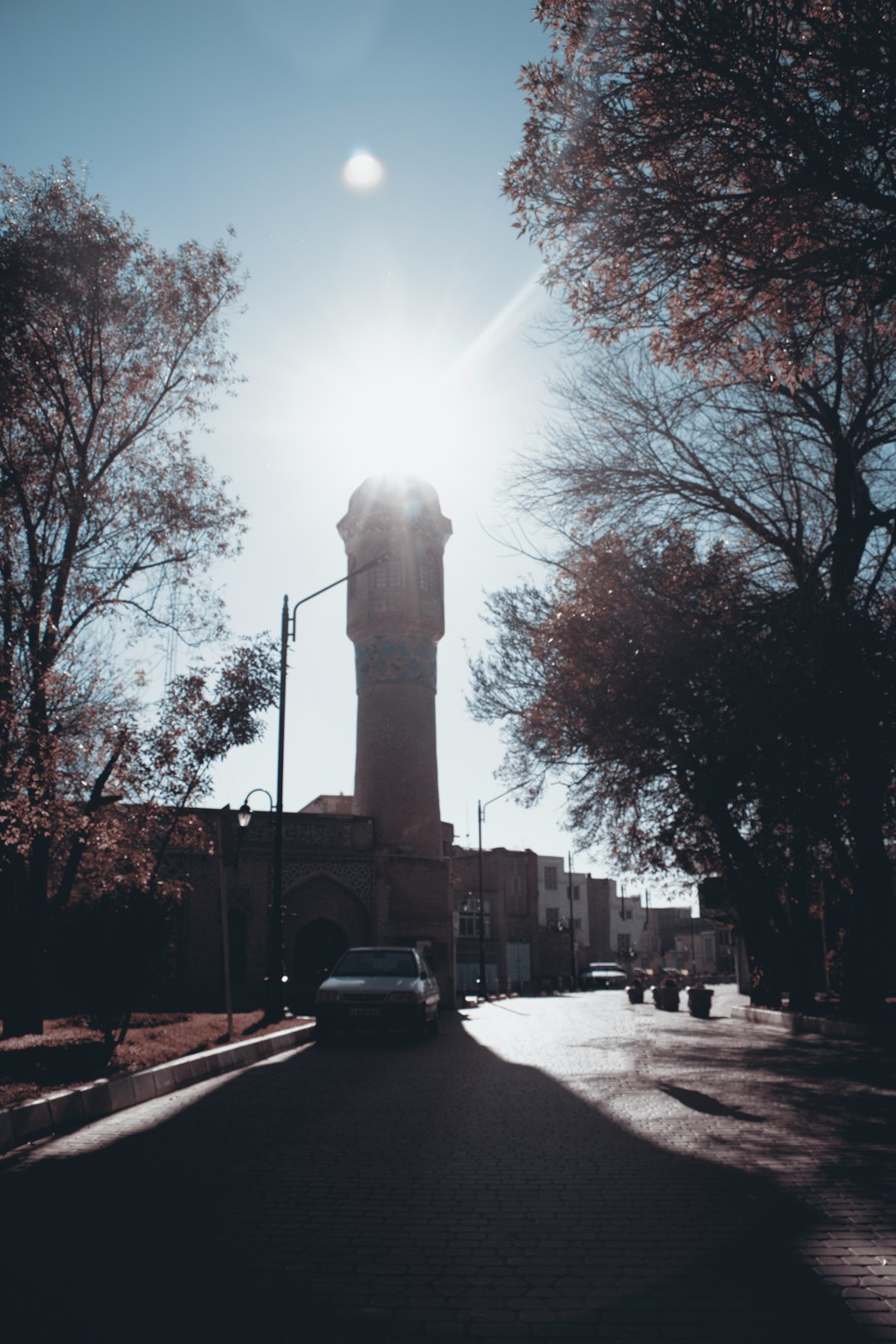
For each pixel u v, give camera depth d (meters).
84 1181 6.69
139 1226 5.62
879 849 19.00
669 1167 7.23
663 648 14.62
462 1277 4.82
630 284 9.91
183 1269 4.91
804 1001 23.66
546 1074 13.12
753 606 14.90
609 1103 10.44
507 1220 5.84
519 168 9.44
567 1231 5.60
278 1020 19.69
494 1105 10.28
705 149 9.10
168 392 18.61
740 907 27.14
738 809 15.80
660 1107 10.13
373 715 37.25
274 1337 4.05
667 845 18.98
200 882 31.34
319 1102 10.46
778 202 8.83
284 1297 4.53
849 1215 5.90
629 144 8.91
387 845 35.47
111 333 17.83
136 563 17.19
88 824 14.68
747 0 8.04
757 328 11.24
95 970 11.72
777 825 16.61
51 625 15.59
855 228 9.20
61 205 16.78
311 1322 4.22
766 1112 9.77
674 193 9.05
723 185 9.27
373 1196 6.38
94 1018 14.01
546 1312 4.35
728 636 14.38
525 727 19.55
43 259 16.14
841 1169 7.14
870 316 10.20
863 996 19.91
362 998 17.92
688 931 109.44
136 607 16.95
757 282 9.41
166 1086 11.16
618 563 16.42
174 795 13.74
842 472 18.23
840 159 8.35
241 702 13.80
